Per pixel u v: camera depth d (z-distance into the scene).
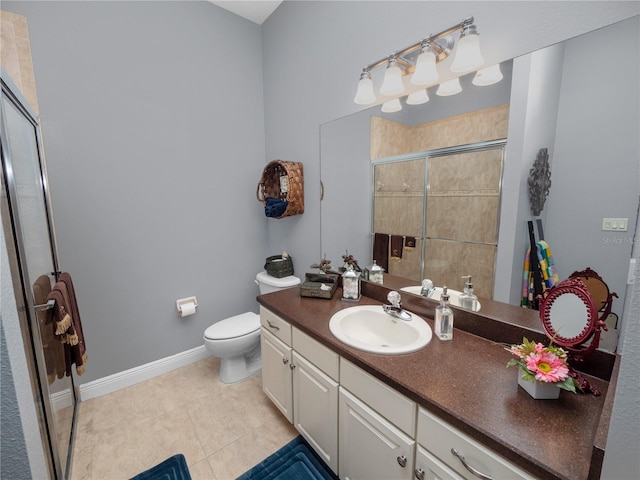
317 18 1.93
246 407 1.88
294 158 2.30
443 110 1.31
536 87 1.03
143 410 1.84
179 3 2.06
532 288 1.09
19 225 1.00
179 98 2.12
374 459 1.06
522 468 0.66
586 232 0.95
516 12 1.07
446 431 0.81
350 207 1.84
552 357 0.82
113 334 2.00
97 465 1.47
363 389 1.07
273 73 2.40
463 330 1.27
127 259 2.01
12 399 0.60
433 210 1.39
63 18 1.66
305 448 1.56
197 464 1.48
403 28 1.44
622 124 0.86
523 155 1.08
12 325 0.62
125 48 1.88
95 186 1.84
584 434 0.69
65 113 1.70
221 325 2.13
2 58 1.48
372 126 1.64
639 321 0.45
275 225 2.61
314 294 1.71
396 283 1.58
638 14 0.83
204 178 2.30
